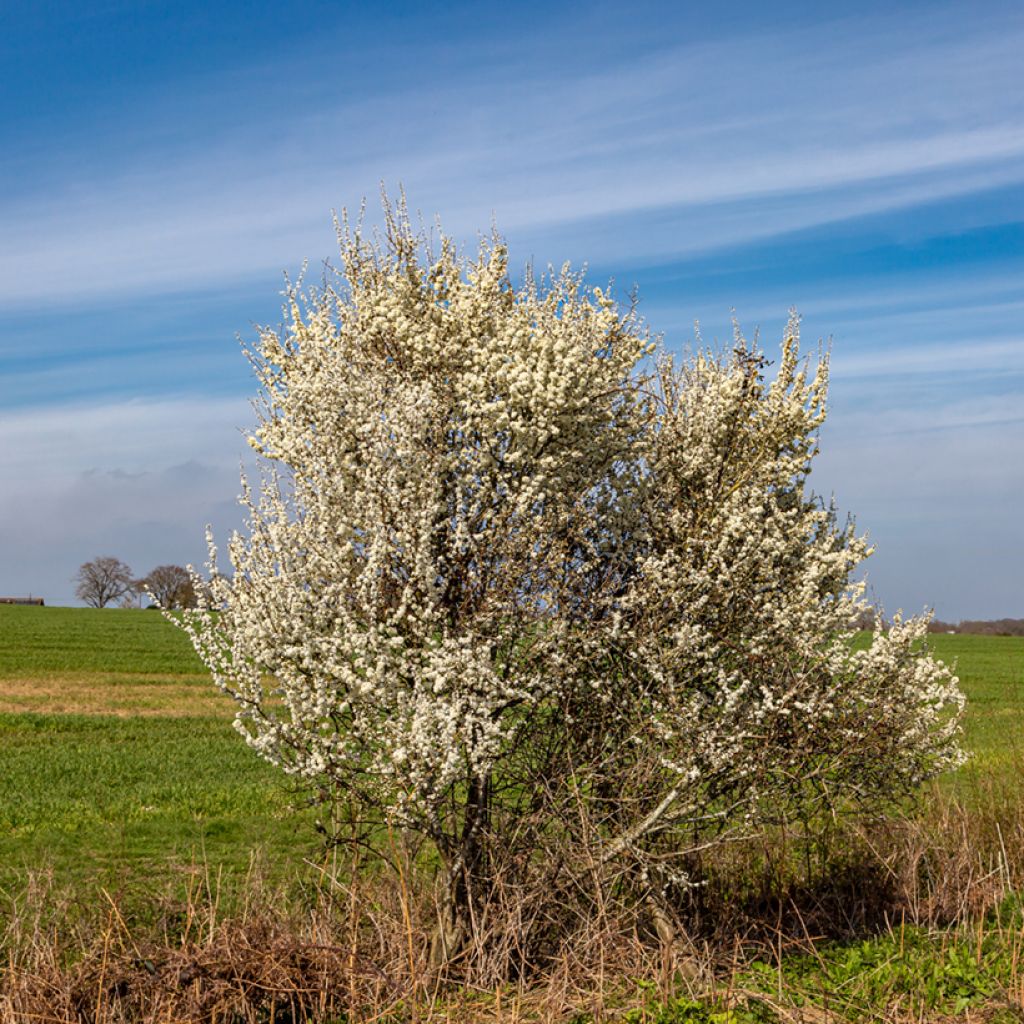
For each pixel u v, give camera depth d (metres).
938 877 9.41
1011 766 13.33
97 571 96.19
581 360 7.41
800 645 7.55
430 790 6.79
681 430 8.40
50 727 23.16
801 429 8.58
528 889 7.38
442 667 6.68
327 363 7.43
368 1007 6.65
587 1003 6.85
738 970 7.60
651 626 7.46
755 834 7.75
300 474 7.16
